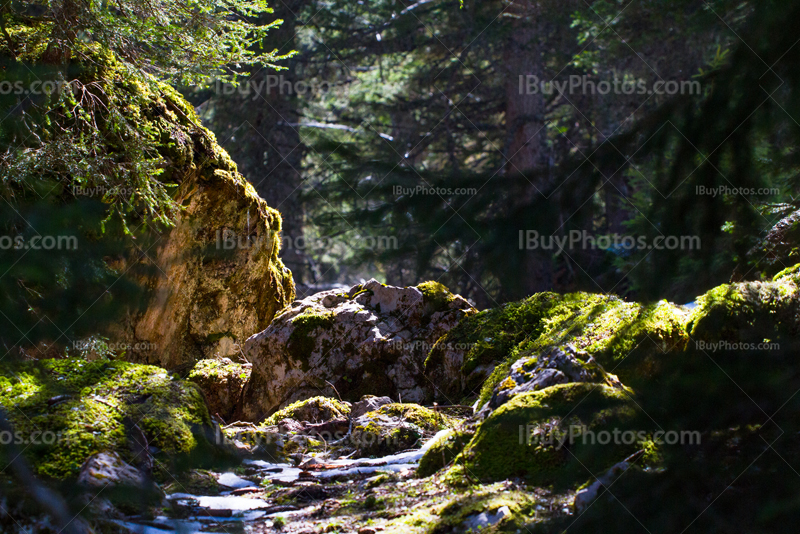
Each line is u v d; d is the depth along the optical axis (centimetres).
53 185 603
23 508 309
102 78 736
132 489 359
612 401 304
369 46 1698
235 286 902
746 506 223
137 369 529
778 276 475
